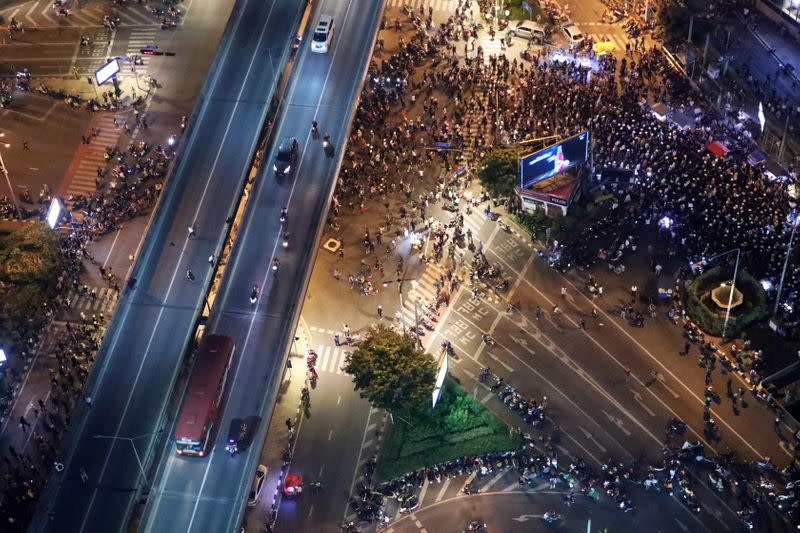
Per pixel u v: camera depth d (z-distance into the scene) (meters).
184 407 199.25
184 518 192.88
